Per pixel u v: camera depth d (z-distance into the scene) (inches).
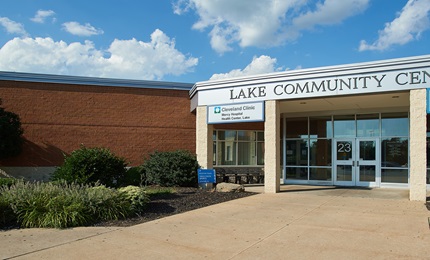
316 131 722.2
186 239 286.5
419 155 473.7
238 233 304.8
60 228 321.7
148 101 754.2
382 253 246.1
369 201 474.9
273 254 246.4
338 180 693.3
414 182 476.4
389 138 655.1
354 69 515.8
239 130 796.0
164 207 420.5
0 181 463.5
